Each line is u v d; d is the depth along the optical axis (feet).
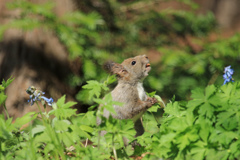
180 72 45.91
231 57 44.93
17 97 39.27
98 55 42.60
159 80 44.34
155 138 19.24
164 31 50.75
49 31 43.37
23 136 20.58
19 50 42.09
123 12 49.44
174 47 49.70
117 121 18.85
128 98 25.50
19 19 40.22
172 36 50.90
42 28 43.14
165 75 45.01
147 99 25.64
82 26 43.24
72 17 39.96
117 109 25.21
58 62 43.24
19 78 40.47
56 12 44.04
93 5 47.21
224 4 96.94
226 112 18.35
